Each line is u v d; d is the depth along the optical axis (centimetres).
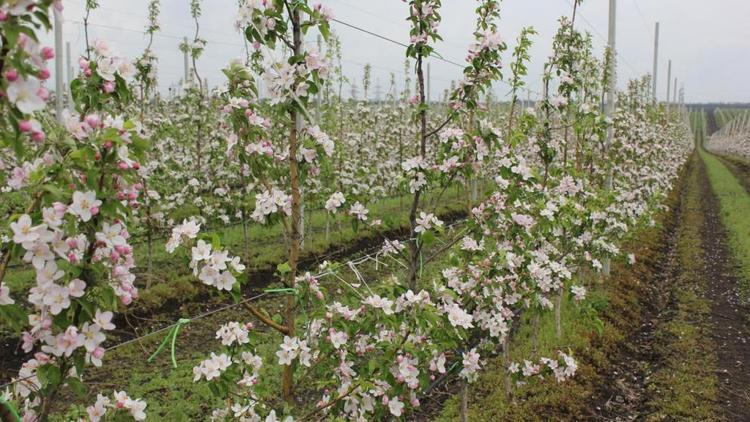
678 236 1497
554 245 688
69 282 198
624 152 1038
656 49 2444
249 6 275
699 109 13662
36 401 228
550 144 618
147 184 728
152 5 751
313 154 306
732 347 729
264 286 870
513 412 519
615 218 793
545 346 659
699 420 543
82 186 201
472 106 436
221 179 938
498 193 446
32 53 156
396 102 1747
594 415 547
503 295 473
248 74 299
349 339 313
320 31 294
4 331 601
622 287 925
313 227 1221
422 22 406
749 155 4194
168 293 758
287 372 307
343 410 310
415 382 290
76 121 200
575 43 674
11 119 158
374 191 1143
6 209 347
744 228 1511
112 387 540
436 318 295
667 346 732
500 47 427
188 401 509
